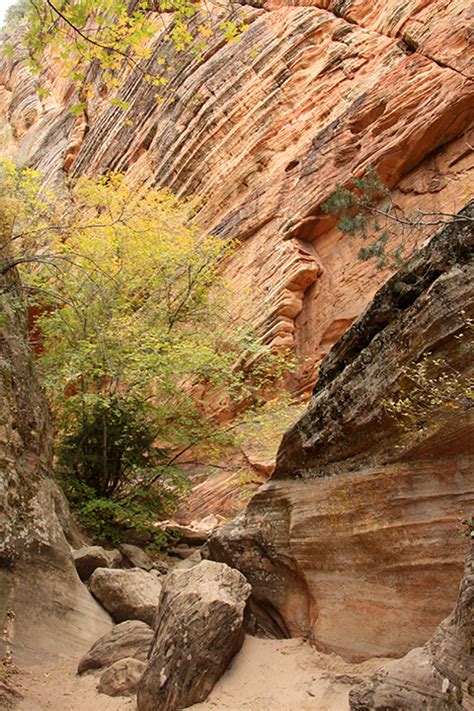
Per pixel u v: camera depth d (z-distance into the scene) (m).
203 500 13.77
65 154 29.94
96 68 30.80
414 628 4.74
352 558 5.34
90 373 10.47
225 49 22.55
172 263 13.19
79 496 10.44
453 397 4.69
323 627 5.38
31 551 6.56
